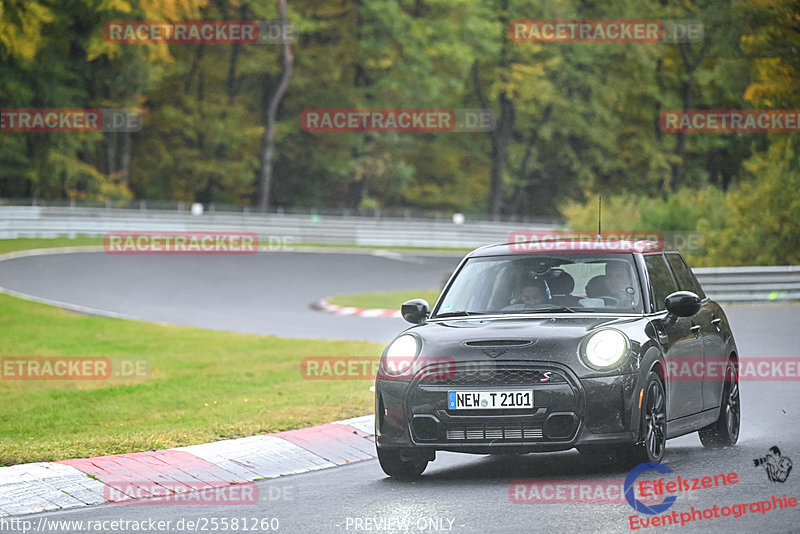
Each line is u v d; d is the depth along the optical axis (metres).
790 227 116.69
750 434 38.91
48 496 29.70
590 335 30.62
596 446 29.86
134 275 128.75
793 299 103.69
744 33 148.12
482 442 30.16
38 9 175.25
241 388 54.88
